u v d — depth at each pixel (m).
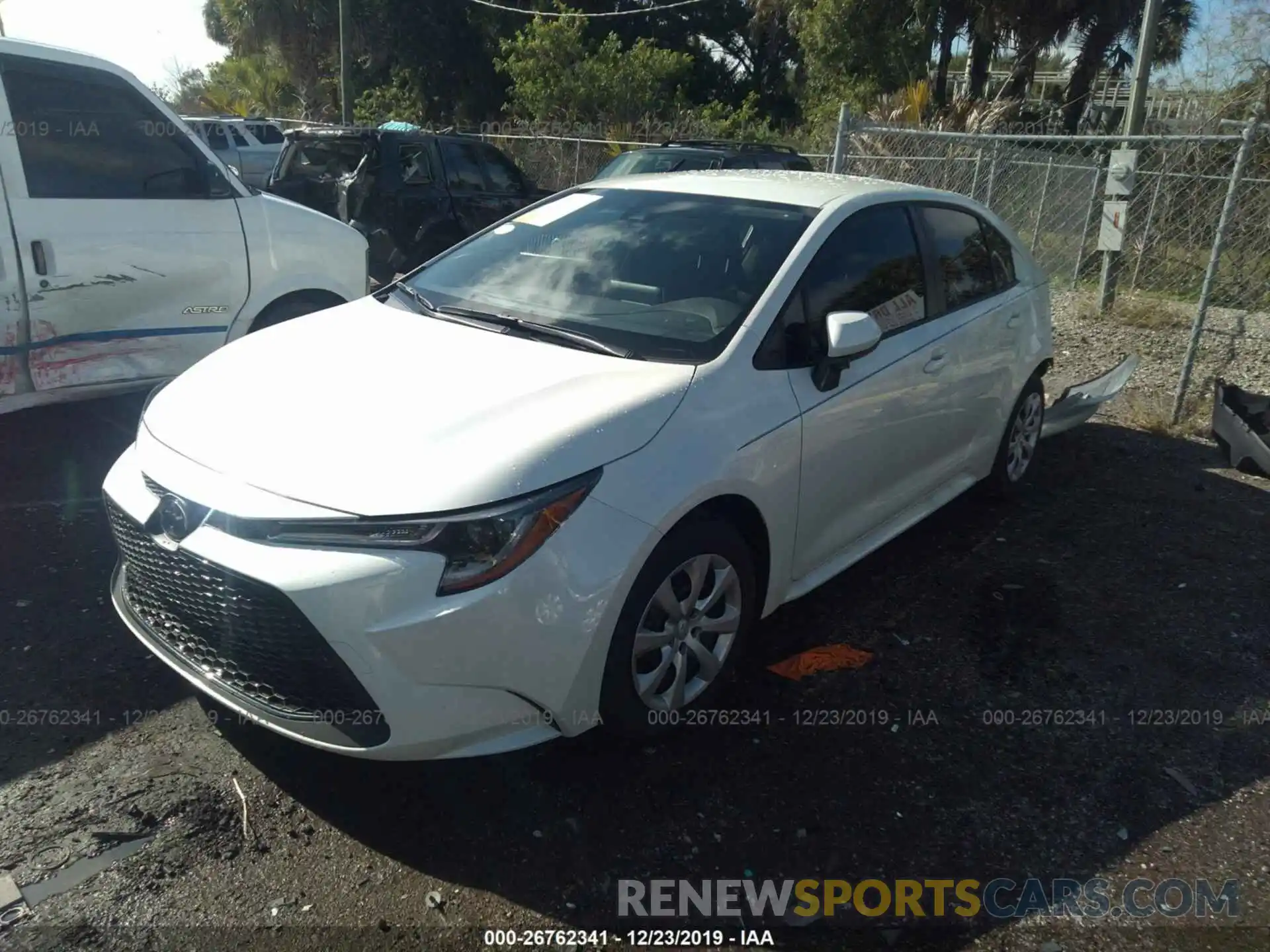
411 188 10.34
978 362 4.56
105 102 4.79
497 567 2.57
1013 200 12.20
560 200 4.45
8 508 4.59
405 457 2.69
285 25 29.53
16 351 4.61
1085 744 3.33
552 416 2.87
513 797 2.93
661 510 2.85
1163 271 10.33
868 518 4.02
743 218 3.91
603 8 33.03
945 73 23.89
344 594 2.51
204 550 2.67
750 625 3.41
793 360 3.47
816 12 23.25
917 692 3.57
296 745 3.11
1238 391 6.50
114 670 3.43
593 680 2.81
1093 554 4.79
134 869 2.60
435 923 2.49
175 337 5.13
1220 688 3.71
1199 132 11.03
